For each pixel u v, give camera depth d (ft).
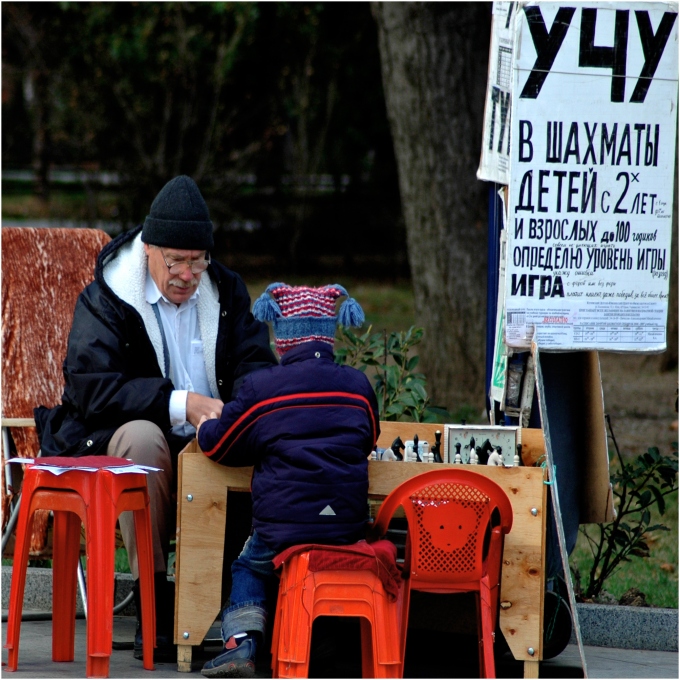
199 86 143.74
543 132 33.91
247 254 168.96
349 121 164.96
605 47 33.86
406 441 36.45
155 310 36.91
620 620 39.96
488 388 40.68
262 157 159.33
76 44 141.49
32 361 41.37
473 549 29.73
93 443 34.47
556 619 35.17
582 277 34.37
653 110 34.22
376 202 172.35
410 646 37.09
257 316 31.42
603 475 36.83
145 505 31.96
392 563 29.32
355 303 31.73
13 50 150.71
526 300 34.19
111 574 30.27
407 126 85.05
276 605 32.83
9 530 38.06
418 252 86.02
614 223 34.37
